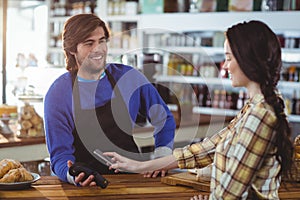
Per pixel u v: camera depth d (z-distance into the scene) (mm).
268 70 1847
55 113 2568
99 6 6312
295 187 2543
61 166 2494
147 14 5961
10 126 4309
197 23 5637
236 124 1918
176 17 5766
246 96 5664
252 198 1906
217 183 1932
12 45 6586
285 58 5379
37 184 2455
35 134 3846
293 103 5398
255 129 1796
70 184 2463
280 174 1920
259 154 1796
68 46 2592
